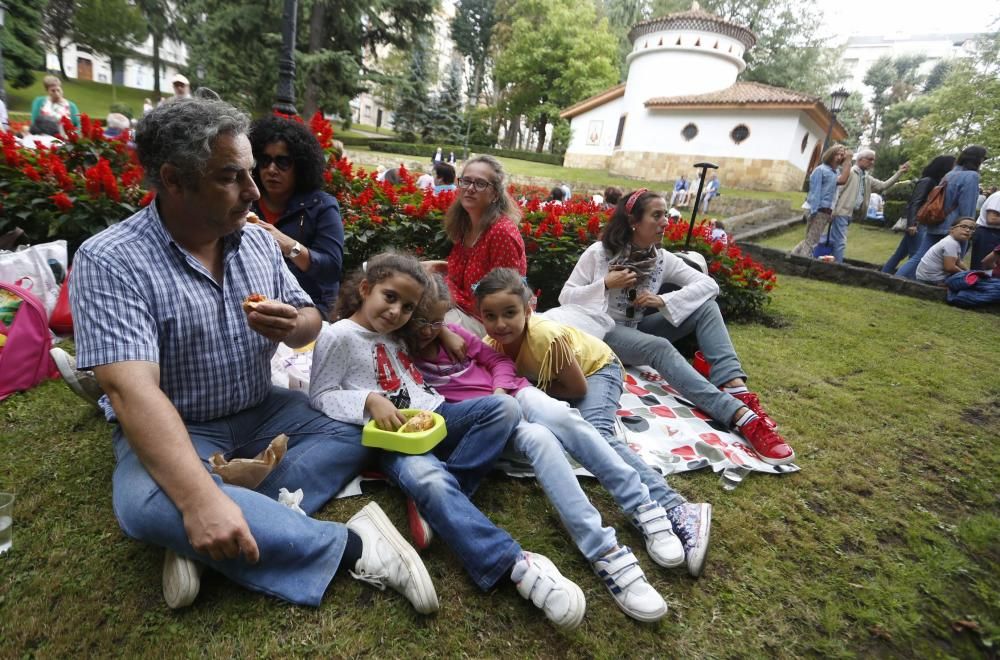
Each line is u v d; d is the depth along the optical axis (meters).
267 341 1.76
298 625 1.41
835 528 2.05
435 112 33.03
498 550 1.55
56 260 3.07
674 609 1.62
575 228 4.47
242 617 1.42
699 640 1.52
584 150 26.52
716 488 2.24
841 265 6.79
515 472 2.17
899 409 3.12
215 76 22.84
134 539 1.57
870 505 2.22
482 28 43.62
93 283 1.36
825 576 1.81
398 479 1.75
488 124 39.81
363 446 1.91
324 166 2.77
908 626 1.63
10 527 1.57
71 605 1.40
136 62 45.12
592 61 30.52
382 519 1.63
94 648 1.30
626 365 3.32
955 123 16.77
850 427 2.87
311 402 1.96
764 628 1.58
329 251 2.73
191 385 1.61
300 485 1.77
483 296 2.30
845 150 7.27
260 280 1.75
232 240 1.68
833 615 1.64
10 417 2.22
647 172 22.52
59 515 1.70
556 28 30.38
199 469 1.33
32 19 22.55
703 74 22.08
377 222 4.10
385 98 33.56
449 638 1.43
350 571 1.56
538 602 1.49
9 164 3.46
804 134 20.17
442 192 4.47
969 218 6.01
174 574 1.37
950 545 2.01
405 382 2.07
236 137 1.39
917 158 17.28
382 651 1.37
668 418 2.78
